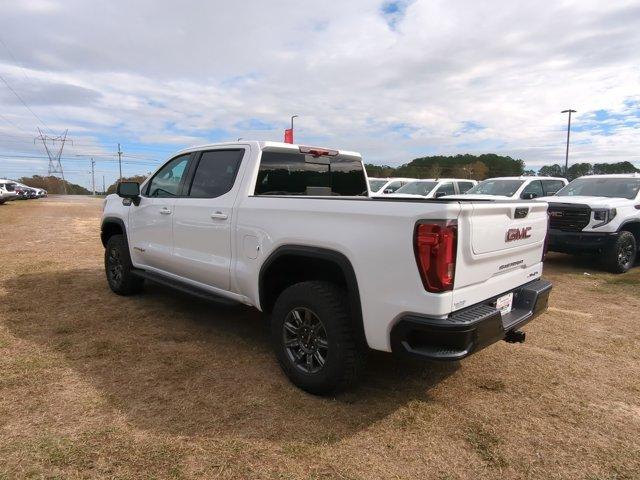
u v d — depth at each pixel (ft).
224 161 14.10
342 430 9.53
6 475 7.79
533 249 12.17
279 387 11.30
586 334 15.74
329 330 10.28
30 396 10.48
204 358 12.93
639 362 13.41
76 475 7.88
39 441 8.77
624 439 9.48
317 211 10.61
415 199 10.05
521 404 10.83
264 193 13.46
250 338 14.57
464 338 8.80
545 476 8.28
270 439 9.12
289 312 11.25
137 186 16.88
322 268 11.38
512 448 9.09
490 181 39.19
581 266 28.53
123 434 9.11
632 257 26.91
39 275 22.94
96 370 11.94
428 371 12.49
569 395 11.32
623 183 29.73
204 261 13.99
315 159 15.16
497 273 10.61
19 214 68.85
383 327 9.47
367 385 11.57
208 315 16.79
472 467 8.48
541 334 15.67
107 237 20.30
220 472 8.11
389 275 9.30
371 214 9.58
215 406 10.31
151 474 7.98
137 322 15.84
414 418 10.07
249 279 12.47
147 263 17.28
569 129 91.50
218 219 13.37
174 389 11.04
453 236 8.82
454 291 9.08
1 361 12.30
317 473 8.18
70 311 16.94
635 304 19.65
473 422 9.99
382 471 8.29
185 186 15.29
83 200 154.40
